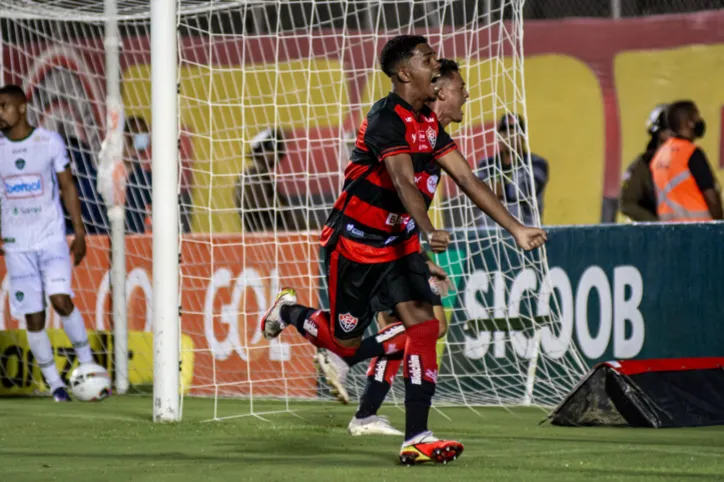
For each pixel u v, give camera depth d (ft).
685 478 45.06
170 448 57.36
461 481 44.24
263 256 94.68
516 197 92.02
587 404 69.15
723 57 139.85
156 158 69.82
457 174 50.16
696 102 141.18
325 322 60.13
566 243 87.86
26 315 88.74
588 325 87.35
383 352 63.31
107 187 97.45
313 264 93.45
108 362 97.71
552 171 145.28
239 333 94.99
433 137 49.70
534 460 51.47
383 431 63.87
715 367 71.61
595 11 145.07
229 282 95.66
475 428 68.74
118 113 98.89
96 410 81.66
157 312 70.85
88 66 126.72
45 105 126.62
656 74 142.72
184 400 90.63
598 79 144.66
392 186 49.65
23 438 62.39
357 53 138.00
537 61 146.61
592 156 144.36
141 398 92.02
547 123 146.00
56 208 88.22
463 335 88.48
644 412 67.46
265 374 93.61
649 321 86.33
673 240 85.87
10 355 97.09
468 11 132.57
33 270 88.22
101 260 102.27
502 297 87.97
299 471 47.47
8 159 87.30
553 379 86.48
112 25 99.60
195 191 127.24
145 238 99.45
